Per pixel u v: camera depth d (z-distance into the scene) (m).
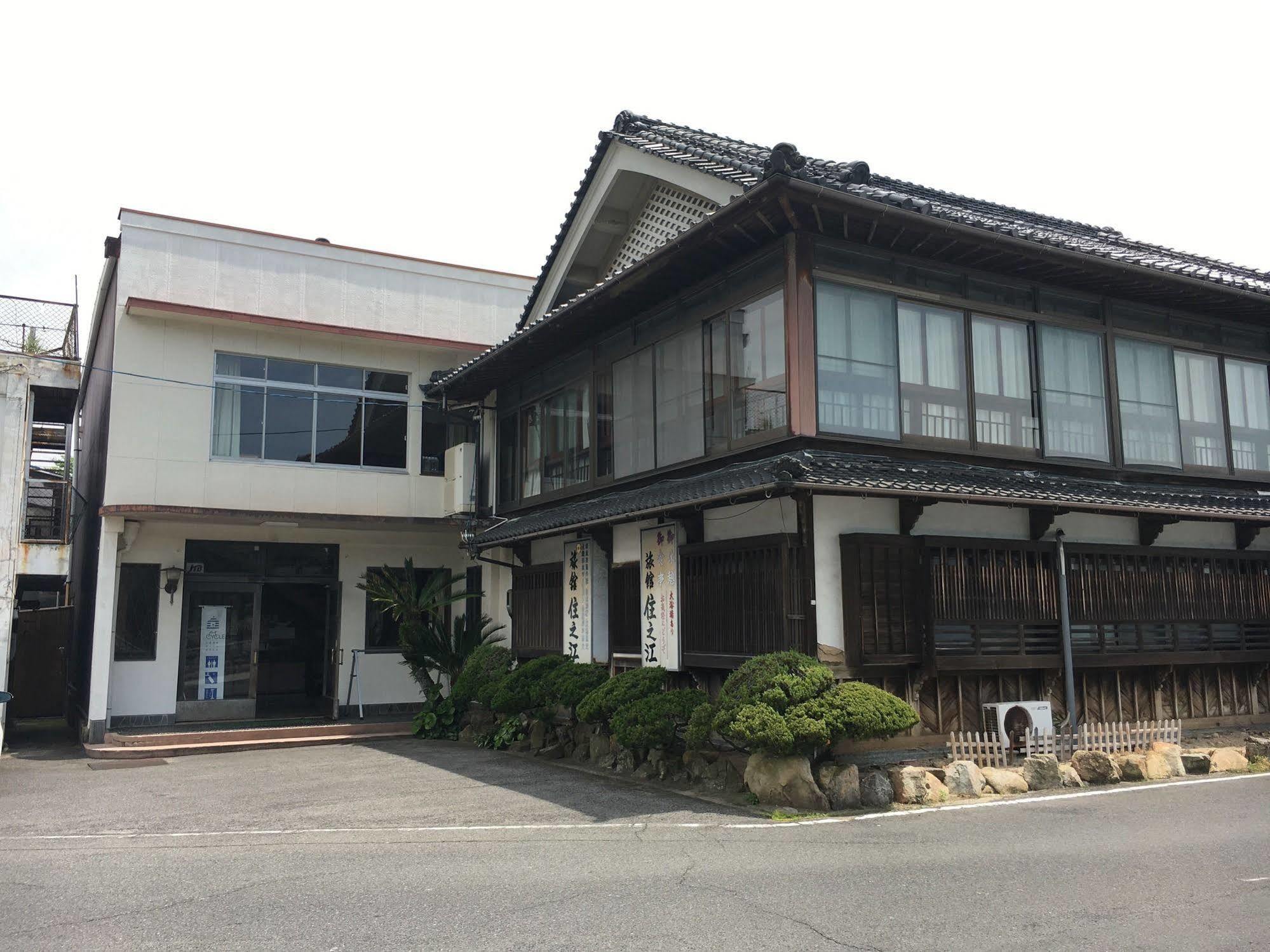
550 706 12.61
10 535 14.72
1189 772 10.31
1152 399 12.58
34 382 15.37
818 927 5.52
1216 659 11.77
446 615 18.38
